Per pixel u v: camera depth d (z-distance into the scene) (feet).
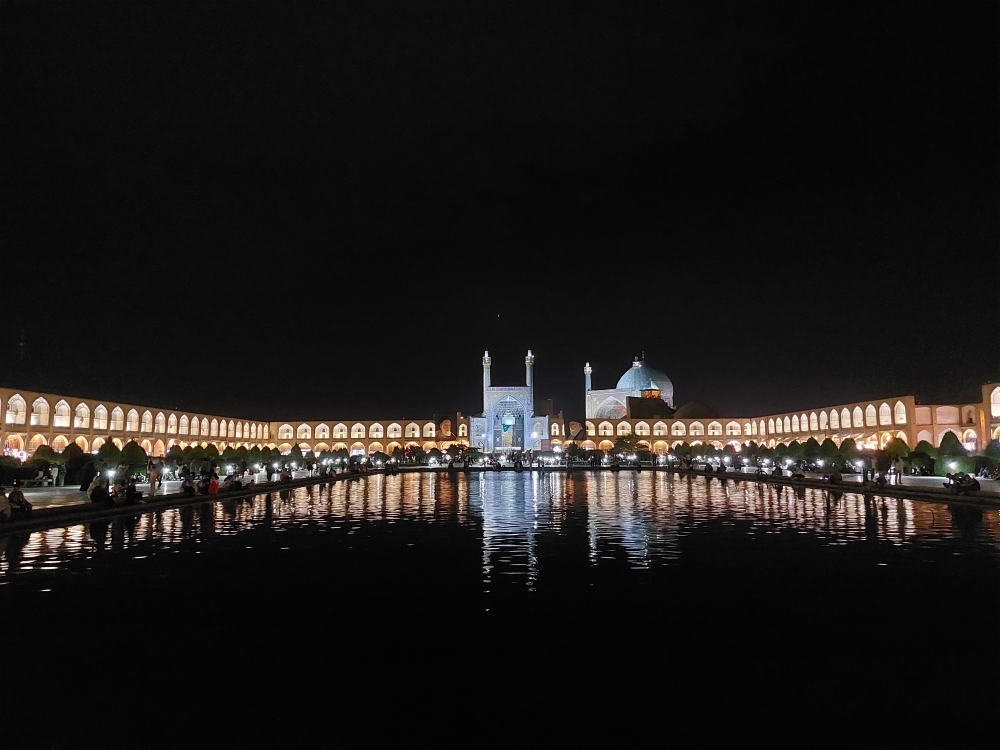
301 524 60.08
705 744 17.38
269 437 292.20
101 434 189.88
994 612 28.53
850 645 24.57
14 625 27.50
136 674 22.15
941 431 191.31
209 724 18.48
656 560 40.65
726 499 85.71
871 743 17.39
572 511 70.64
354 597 31.71
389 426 294.87
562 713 19.10
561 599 31.01
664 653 23.84
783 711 19.20
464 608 29.63
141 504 73.15
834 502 80.43
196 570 38.37
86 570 38.52
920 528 54.85
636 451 235.81
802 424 252.42
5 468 101.65
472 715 18.98
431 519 63.82
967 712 19.15
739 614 28.45
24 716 19.04
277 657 23.66
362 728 18.24
